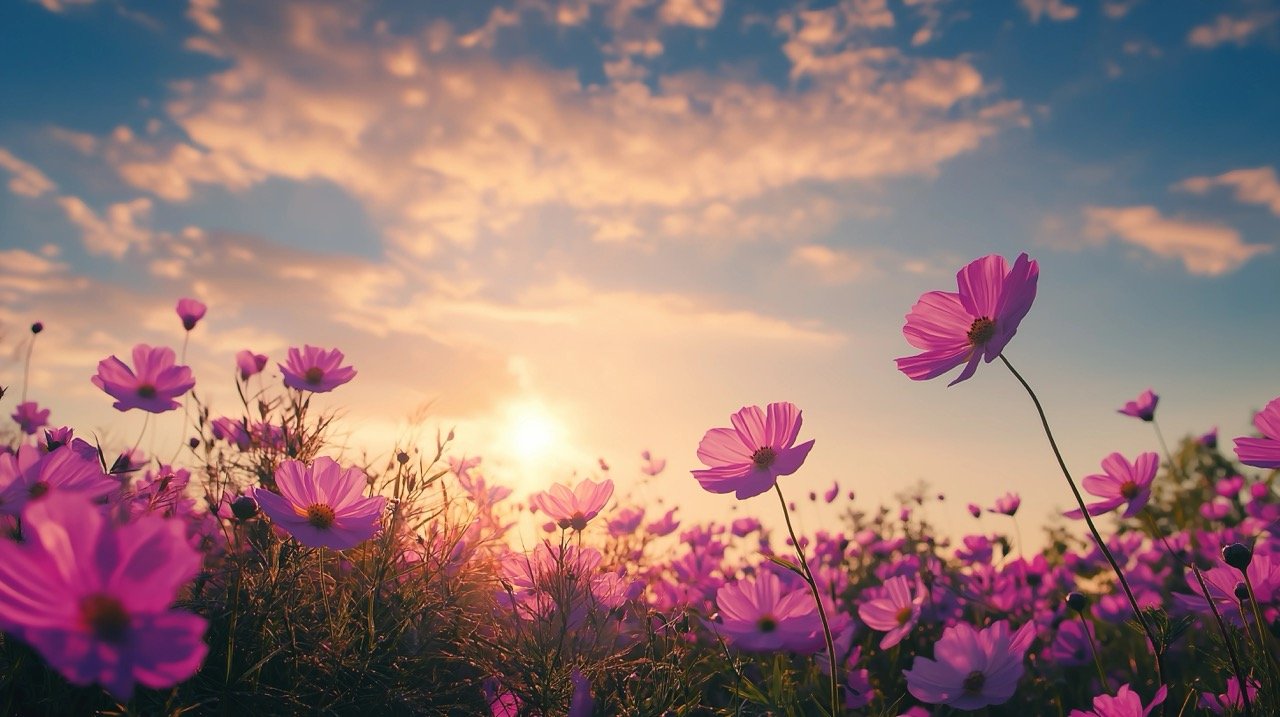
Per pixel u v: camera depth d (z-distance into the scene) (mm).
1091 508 615
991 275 499
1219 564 639
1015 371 452
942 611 1044
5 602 248
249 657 519
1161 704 495
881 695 722
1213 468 1605
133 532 269
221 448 775
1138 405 1011
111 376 760
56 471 470
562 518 666
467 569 704
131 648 263
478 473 844
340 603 610
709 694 688
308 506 543
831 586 986
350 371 805
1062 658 858
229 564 595
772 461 518
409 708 549
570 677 578
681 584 1024
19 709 448
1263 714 486
